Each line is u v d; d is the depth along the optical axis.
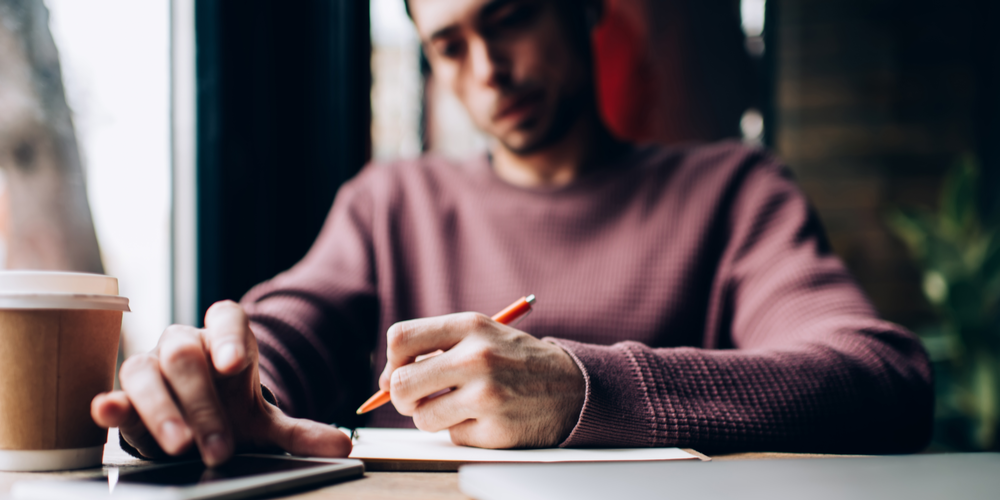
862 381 0.58
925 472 0.35
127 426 0.40
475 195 1.05
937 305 2.33
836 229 2.80
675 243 0.96
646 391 0.51
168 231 1.08
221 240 1.08
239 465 0.39
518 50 0.91
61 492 0.31
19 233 0.97
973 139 2.71
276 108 1.15
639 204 1.00
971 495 0.29
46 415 0.39
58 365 0.40
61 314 0.40
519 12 0.89
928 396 0.62
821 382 0.56
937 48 2.74
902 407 0.58
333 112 1.24
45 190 0.98
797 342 0.65
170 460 0.44
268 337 0.73
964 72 2.72
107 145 1.03
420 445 0.50
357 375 1.03
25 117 0.97
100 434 0.42
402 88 1.60
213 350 0.40
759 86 2.66
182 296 1.08
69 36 1.00
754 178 1.00
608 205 1.00
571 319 0.93
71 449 0.40
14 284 0.39
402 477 0.40
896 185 2.75
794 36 2.81
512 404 0.48
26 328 0.39
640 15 1.99
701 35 2.26
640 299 0.94
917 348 0.66
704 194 0.99
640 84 2.02
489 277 0.99
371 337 1.03
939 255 2.26
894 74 2.76
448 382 0.48
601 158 1.06
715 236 0.97
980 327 2.15
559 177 1.04
